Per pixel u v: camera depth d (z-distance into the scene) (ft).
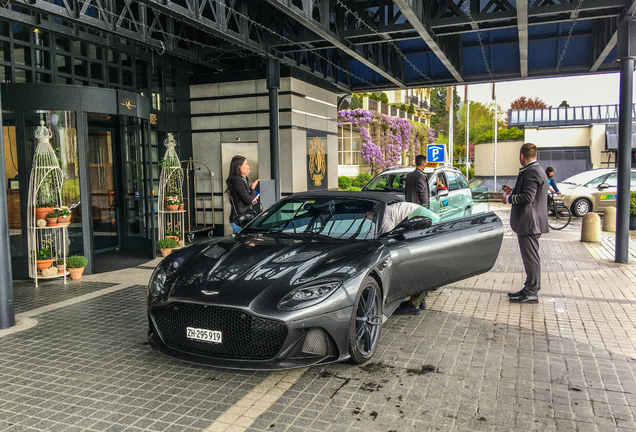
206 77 37.76
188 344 10.94
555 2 28.32
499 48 37.88
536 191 17.33
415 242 13.98
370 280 11.75
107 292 19.76
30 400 10.11
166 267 12.46
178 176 32.32
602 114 104.78
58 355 12.70
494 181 90.94
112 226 28.94
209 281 11.13
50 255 21.56
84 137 22.79
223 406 9.78
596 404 9.80
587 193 49.32
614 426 8.93
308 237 13.88
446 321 15.44
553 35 34.86
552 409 9.58
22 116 21.90
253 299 10.32
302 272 11.19
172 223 31.81
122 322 15.62
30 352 12.94
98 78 28.91
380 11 27.78
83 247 23.12
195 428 8.91
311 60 37.63
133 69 31.55
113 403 9.95
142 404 9.89
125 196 28.12
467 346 13.16
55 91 22.22
